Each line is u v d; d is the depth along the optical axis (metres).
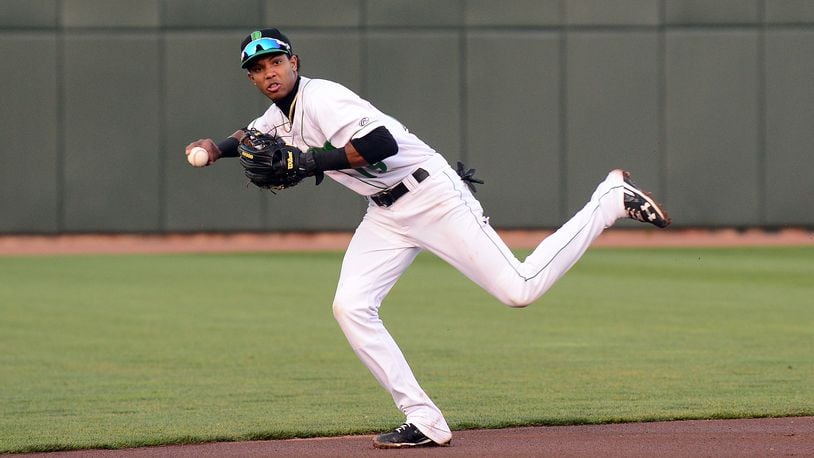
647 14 71.38
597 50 71.50
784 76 71.38
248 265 58.62
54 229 71.50
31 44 70.88
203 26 71.19
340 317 18.86
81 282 50.97
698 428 20.95
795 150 71.50
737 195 71.75
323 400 24.70
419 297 45.22
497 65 71.56
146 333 35.44
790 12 71.19
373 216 19.25
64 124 71.19
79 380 27.34
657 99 71.50
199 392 25.72
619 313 39.56
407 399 19.08
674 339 33.34
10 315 39.88
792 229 72.00
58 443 20.16
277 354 31.36
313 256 63.47
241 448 19.64
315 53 71.50
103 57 71.06
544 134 71.69
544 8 71.44
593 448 18.89
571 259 19.11
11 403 24.44
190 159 19.06
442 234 18.84
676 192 71.75
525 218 71.88
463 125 71.69
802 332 34.53
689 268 55.41
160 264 59.38
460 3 71.44
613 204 19.47
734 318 37.88
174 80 71.25
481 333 35.09
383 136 17.86
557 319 38.19
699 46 71.38
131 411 23.45
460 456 18.27
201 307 41.94
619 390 25.45
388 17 71.50
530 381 26.80
